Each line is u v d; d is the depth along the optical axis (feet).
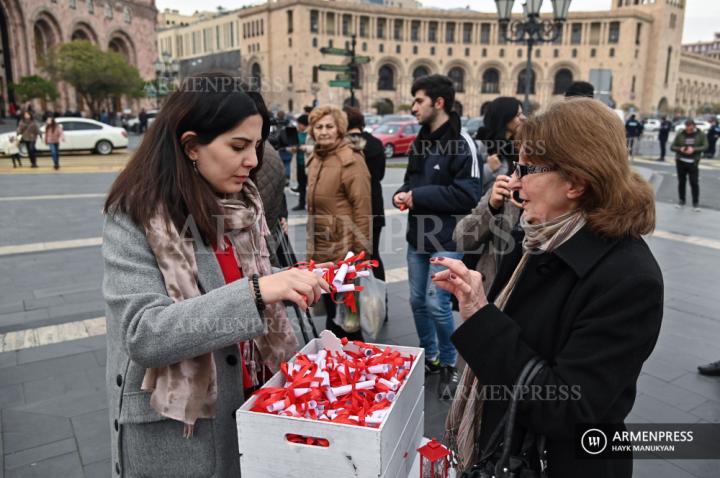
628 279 3.55
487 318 3.95
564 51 223.71
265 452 3.99
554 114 3.85
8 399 9.93
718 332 13.15
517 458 3.97
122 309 3.75
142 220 3.80
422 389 5.14
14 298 15.16
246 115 3.92
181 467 4.13
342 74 63.16
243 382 4.70
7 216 26.35
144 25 189.47
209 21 307.78
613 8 246.27
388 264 19.10
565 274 3.96
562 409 3.55
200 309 3.64
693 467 8.10
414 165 10.34
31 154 47.03
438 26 224.33
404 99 227.40
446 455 4.49
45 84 113.50
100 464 8.17
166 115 3.96
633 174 3.84
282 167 10.32
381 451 3.75
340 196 10.73
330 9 211.41
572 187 3.83
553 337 3.94
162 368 3.90
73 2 158.30
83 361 11.42
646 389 10.41
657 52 232.73
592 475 3.84
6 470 8.00
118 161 52.90
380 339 12.70
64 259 19.11
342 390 4.40
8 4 136.77
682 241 22.82
